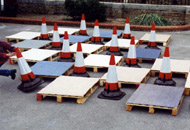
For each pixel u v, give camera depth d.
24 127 5.16
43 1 15.56
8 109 5.80
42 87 6.81
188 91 6.41
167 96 5.89
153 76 7.46
